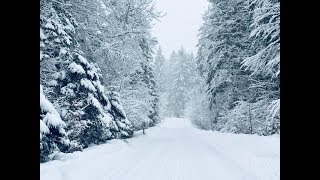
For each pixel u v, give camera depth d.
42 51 14.77
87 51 21.47
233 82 31.62
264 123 25.62
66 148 14.52
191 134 35.56
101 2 24.92
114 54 23.08
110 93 22.53
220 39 32.88
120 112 22.67
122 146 19.20
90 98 17.38
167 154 16.72
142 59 27.80
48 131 11.18
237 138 21.83
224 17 32.69
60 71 16.67
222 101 33.50
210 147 19.94
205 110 40.84
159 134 36.12
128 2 26.67
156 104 55.81
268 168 11.32
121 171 11.51
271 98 25.27
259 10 16.17
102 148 16.97
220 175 10.79
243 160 13.52
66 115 16.42
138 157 15.48
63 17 17.08
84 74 17.08
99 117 18.17
